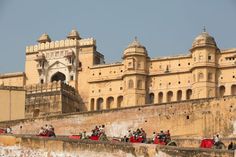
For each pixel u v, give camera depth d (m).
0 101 71.12
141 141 49.97
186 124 67.94
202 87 124.25
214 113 67.69
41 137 45.81
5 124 69.50
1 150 46.22
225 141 60.88
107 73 134.62
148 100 130.12
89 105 134.25
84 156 44.78
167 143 49.50
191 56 128.38
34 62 141.62
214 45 126.50
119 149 44.47
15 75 140.75
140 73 130.12
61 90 125.19
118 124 69.31
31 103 124.50
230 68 125.25
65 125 70.12
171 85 128.88
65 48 139.88
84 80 136.88
